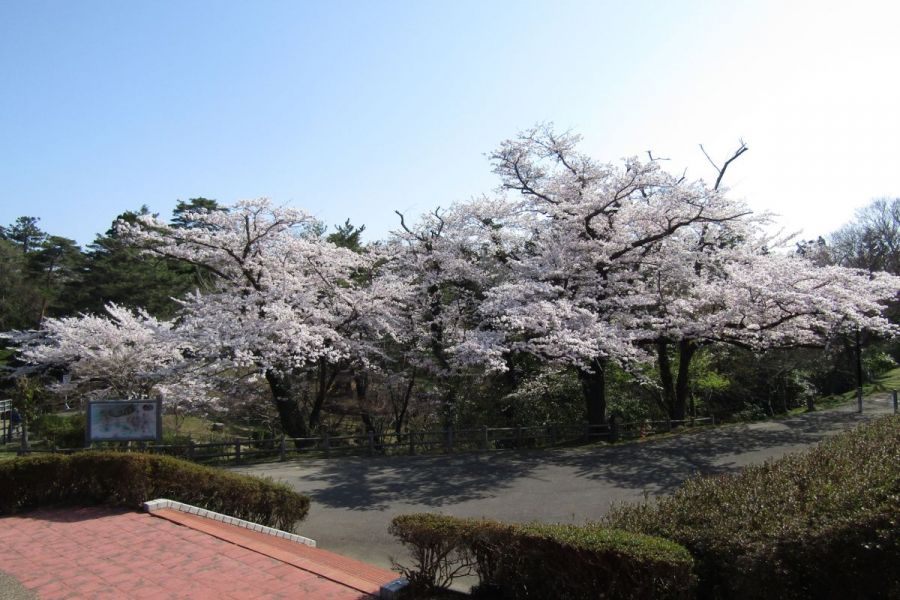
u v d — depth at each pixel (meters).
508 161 20.02
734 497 6.23
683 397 22.05
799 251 29.25
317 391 24.05
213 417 24.52
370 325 20.98
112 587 6.00
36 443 20.03
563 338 16.08
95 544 7.42
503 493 12.79
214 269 20.23
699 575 5.28
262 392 22.62
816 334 21.23
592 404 19.81
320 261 21.25
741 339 19.20
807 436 17.67
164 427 24.08
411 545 6.60
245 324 18.03
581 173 19.77
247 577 6.31
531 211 20.94
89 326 22.39
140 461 9.42
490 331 18.83
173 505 9.17
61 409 28.52
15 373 24.41
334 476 15.05
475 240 22.11
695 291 18.91
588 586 5.20
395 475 14.98
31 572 6.45
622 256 19.20
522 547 5.64
